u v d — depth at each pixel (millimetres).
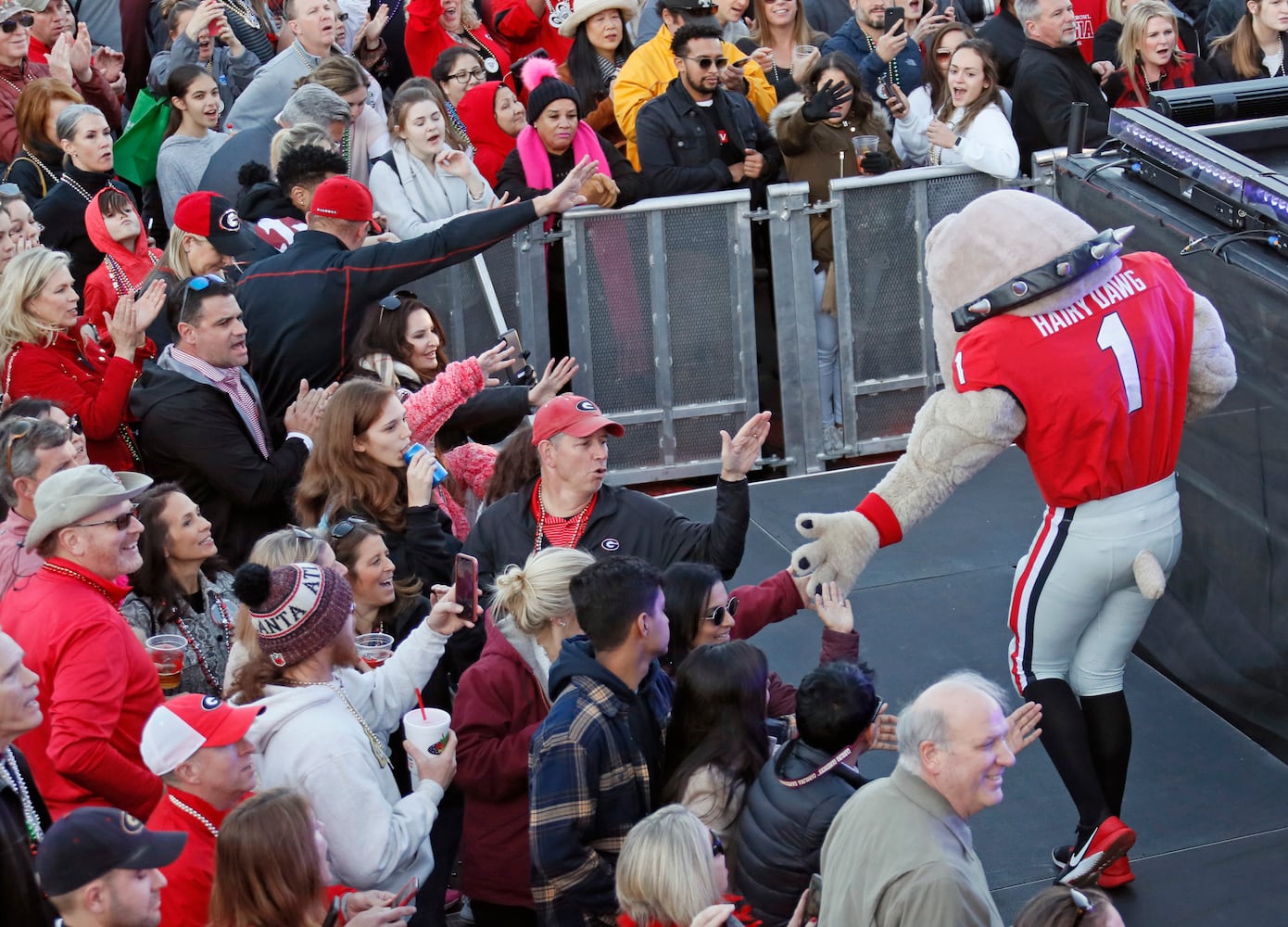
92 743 7832
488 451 12102
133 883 6125
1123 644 10242
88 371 12062
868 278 16828
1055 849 10422
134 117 17859
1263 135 13430
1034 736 8562
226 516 11398
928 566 14234
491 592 9930
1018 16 17656
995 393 9609
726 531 9859
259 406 11570
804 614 13625
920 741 6812
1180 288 9969
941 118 17203
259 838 6516
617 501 10211
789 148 17141
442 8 19828
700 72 16391
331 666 7859
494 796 8742
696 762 7797
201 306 10922
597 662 7848
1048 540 10016
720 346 16781
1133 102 18297
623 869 6844
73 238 15727
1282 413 10961
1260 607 11469
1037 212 9602
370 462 10227
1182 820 10773
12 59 17859
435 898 9266
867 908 6703
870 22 19094
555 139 15945
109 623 8117
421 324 12234
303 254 12008
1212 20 21891
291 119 14531
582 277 16312
